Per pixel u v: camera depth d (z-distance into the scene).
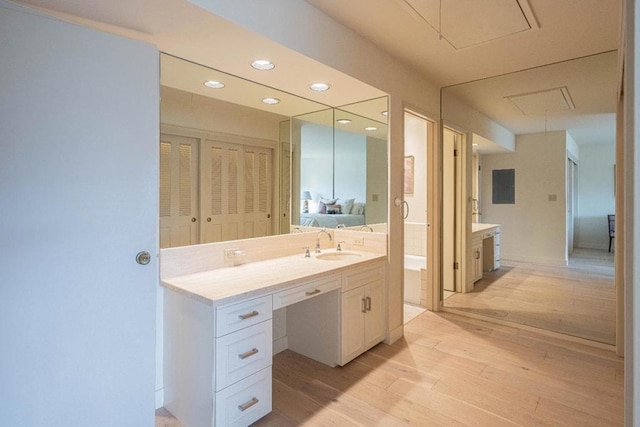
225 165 2.40
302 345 2.65
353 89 2.57
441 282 3.70
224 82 2.33
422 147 4.30
